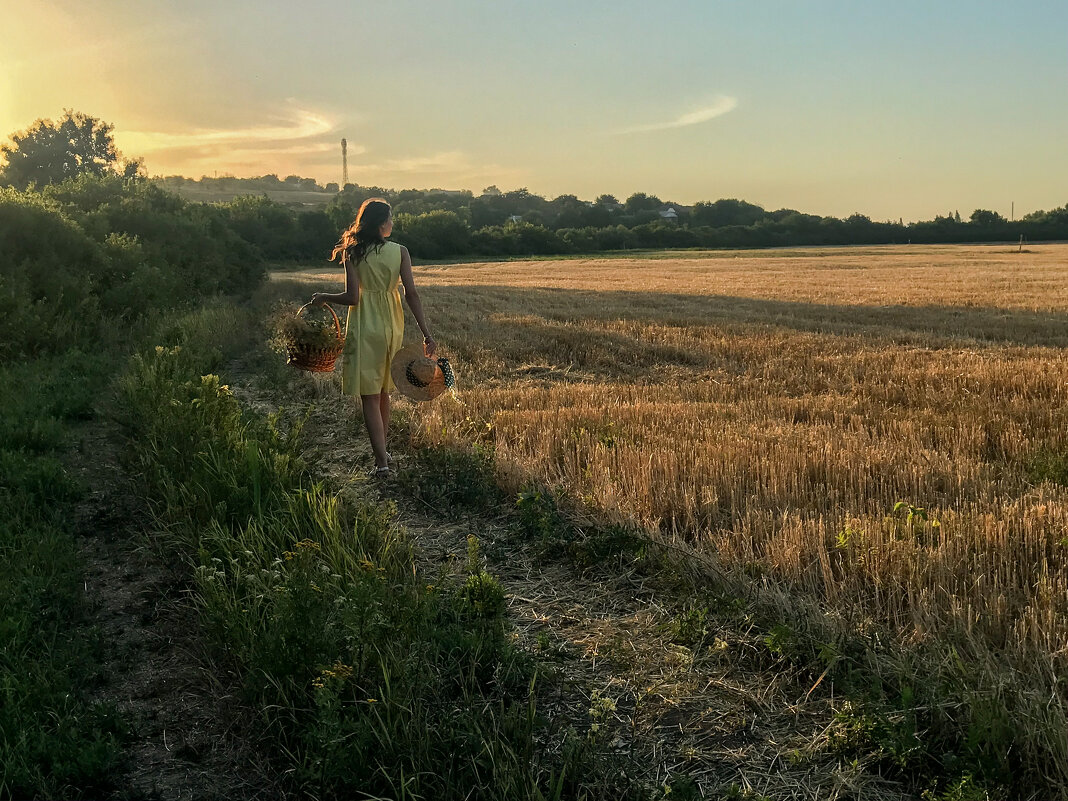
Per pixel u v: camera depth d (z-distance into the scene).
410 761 2.65
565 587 4.24
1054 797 2.54
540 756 2.80
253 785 2.79
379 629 3.19
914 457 5.87
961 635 3.38
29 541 4.51
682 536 4.73
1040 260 59.97
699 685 3.29
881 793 2.66
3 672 3.17
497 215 152.75
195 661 3.54
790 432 6.89
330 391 9.59
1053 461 5.59
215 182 178.50
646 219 154.50
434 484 5.68
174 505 4.91
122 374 10.10
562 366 12.43
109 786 2.75
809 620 3.60
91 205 25.66
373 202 6.04
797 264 59.75
